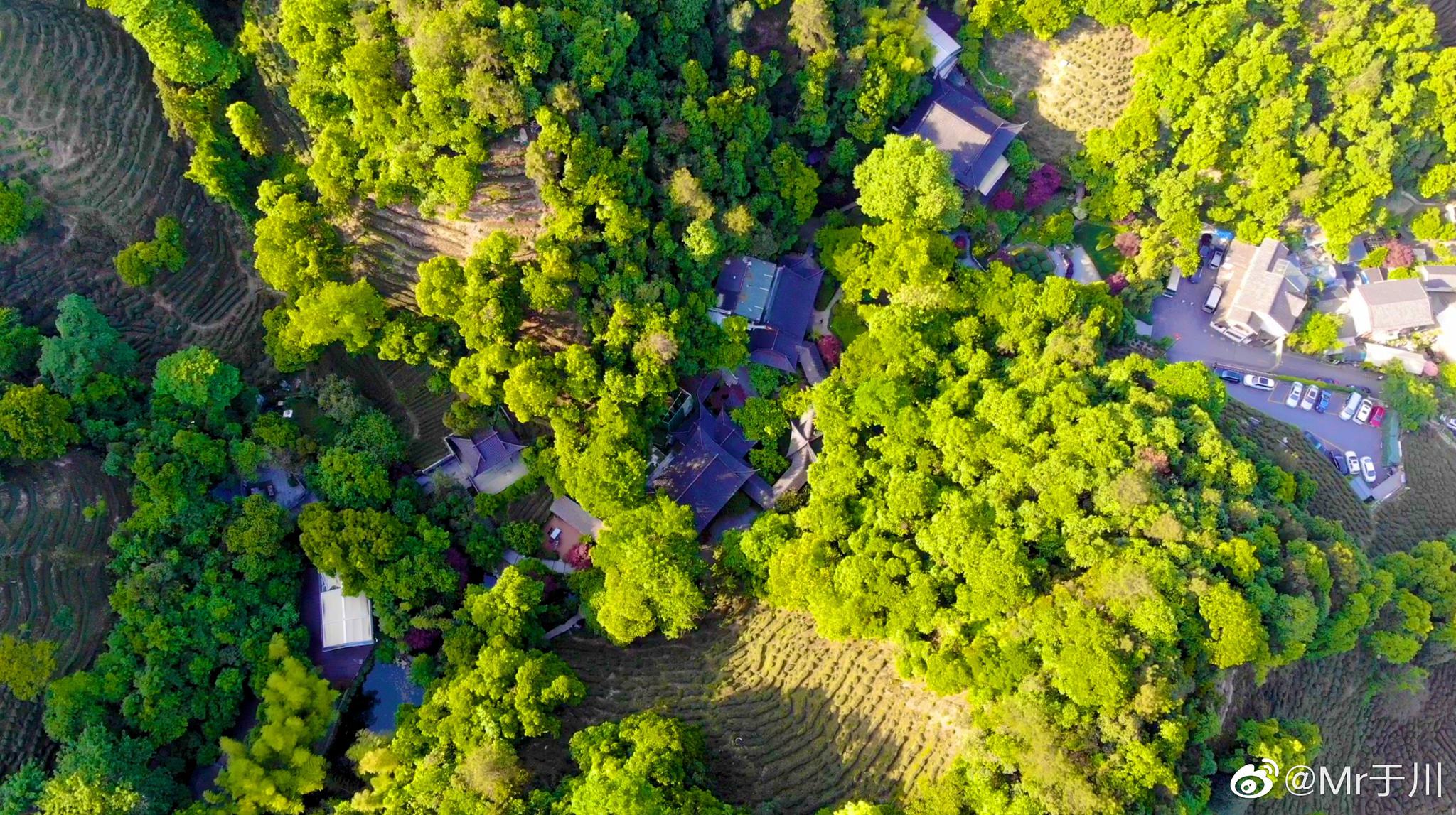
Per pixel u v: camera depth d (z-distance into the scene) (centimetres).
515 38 6406
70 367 6594
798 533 7000
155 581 6306
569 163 6638
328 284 6788
